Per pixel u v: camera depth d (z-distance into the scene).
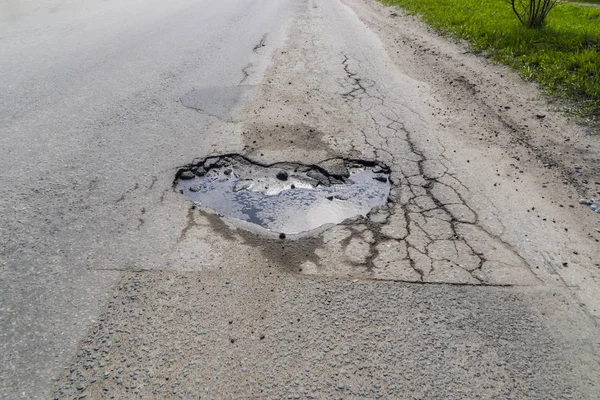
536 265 3.12
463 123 5.36
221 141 4.74
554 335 2.61
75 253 3.11
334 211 3.71
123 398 2.18
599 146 4.79
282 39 8.90
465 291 2.89
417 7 12.38
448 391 2.26
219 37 8.85
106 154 4.37
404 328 2.61
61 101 5.50
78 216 3.48
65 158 4.26
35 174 3.99
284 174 4.19
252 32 9.39
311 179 4.16
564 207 3.78
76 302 2.72
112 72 6.58
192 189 3.95
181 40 8.51
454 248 3.26
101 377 2.28
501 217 3.62
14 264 3.00
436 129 5.18
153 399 2.18
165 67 6.93
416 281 2.96
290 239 3.36
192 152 4.50
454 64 7.62
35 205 3.58
